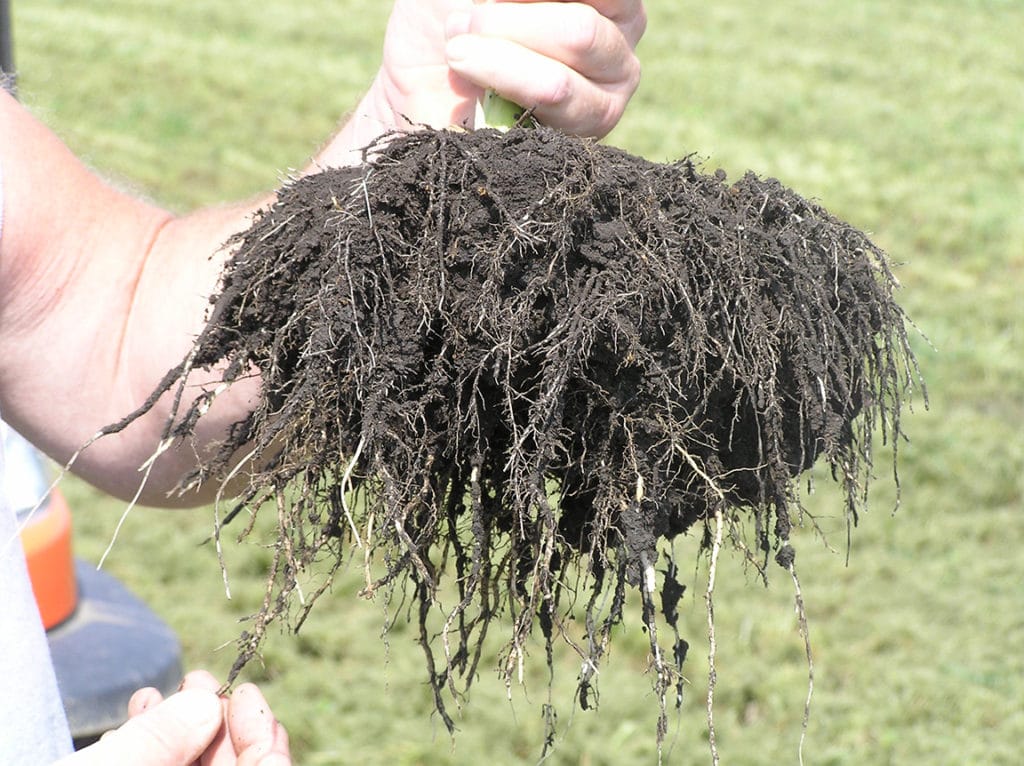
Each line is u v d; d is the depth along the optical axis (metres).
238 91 11.61
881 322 1.39
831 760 3.54
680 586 1.35
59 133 1.80
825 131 10.95
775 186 1.34
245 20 14.30
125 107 10.72
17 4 14.28
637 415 1.25
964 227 8.56
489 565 1.36
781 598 4.33
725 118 11.13
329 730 3.52
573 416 1.26
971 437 5.55
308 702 3.65
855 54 14.12
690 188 1.30
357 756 3.40
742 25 15.20
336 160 1.59
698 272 1.26
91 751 1.16
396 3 1.56
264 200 1.60
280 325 1.23
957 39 15.10
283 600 1.21
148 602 4.05
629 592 4.18
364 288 1.19
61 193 1.51
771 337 1.28
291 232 1.23
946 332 6.74
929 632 4.20
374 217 1.21
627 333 1.20
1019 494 5.16
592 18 1.30
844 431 1.38
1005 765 3.56
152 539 4.44
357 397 1.19
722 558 4.50
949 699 3.84
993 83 13.16
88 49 12.45
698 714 3.70
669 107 11.41
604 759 3.44
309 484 1.21
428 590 1.34
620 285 1.21
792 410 1.33
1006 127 11.41
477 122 1.38
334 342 1.18
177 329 1.49
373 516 1.25
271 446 1.31
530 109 1.31
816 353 1.31
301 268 1.22
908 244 8.27
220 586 4.21
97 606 2.81
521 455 1.21
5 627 1.32
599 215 1.24
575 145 1.24
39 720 1.33
